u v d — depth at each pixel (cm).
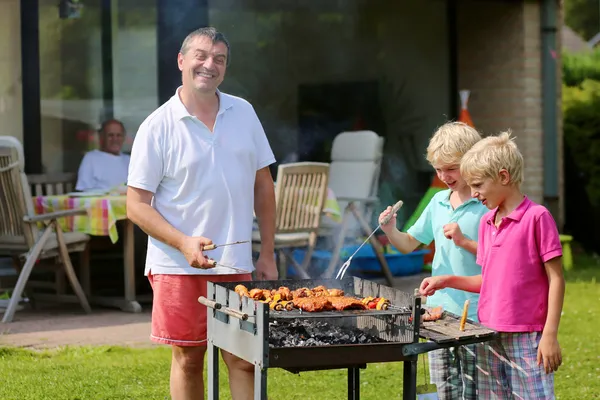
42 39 1234
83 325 955
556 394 705
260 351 429
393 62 1487
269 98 1460
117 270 1214
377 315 449
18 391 694
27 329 931
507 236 498
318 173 1064
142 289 1212
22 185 947
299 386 731
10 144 943
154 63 1284
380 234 1330
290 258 1078
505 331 498
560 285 486
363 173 1264
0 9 1204
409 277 1256
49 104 1241
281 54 1462
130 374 747
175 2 1278
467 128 551
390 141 1482
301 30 1470
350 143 1286
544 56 1382
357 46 1487
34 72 1223
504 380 519
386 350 444
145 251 1212
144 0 1279
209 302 485
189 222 548
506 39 1393
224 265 532
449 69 1464
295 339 456
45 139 1238
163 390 703
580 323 968
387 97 1488
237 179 554
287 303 463
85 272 1093
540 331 496
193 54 542
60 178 1151
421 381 754
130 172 549
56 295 1041
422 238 582
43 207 1027
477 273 550
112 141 1163
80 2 1258
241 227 555
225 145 554
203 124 549
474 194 508
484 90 1428
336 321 480
